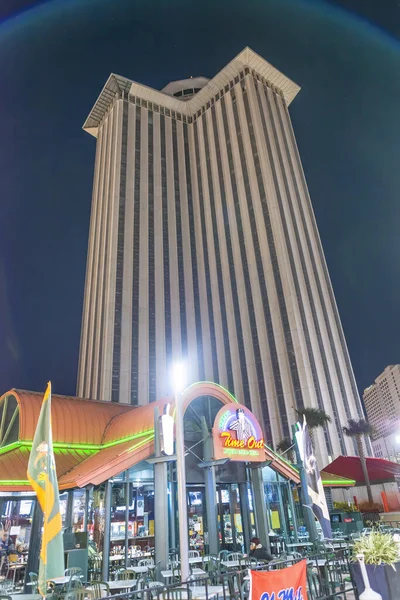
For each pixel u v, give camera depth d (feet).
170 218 335.88
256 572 20.26
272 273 275.80
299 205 320.29
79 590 30.96
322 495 51.08
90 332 299.58
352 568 27.94
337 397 246.88
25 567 56.39
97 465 59.93
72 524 61.77
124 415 86.48
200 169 362.12
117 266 289.94
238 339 282.97
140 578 39.14
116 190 315.58
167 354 284.41
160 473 53.42
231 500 73.26
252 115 327.47
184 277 323.37
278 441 237.45
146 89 366.63
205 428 65.67
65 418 83.82
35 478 22.61
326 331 274.36
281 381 248.32
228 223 319.88
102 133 382.63
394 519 85.66
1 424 85.25
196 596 31.81
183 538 27.84
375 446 368.27
